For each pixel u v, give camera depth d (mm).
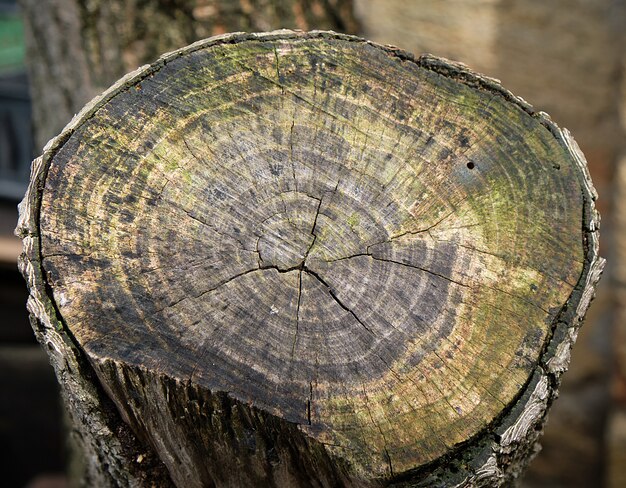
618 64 1253
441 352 831
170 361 817
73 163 848
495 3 1268
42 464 1718
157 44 1157
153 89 869
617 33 1248
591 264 859
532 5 1264
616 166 1264
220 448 841
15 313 1606
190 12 1145
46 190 842
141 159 851
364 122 873
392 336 831
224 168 855
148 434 859
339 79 882
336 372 822
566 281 855
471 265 851
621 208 1259
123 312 826
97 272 831
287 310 832
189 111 865
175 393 819
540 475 1443
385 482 813
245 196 851
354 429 813
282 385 817
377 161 865
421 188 862
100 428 861
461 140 875
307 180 857
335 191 857
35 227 837
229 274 835
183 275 833
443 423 819
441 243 853
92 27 1166
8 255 1539
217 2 1142
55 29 1189
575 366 1343
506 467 854
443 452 814
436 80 888
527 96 1299
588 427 1373
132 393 830
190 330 825
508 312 845
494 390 828
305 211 852
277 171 858
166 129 859
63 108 1203
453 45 1292
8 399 1664
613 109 1264
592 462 1391
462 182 866
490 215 863
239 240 842
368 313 834
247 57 883
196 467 864
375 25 1292
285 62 883
